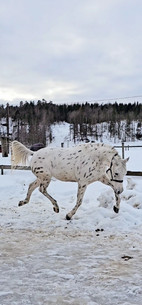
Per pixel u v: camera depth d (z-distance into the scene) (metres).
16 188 10.71
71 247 5.07
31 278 3.87
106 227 6.17
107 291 3.50
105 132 87.81
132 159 17.52
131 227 6.16
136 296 3.38
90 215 6.79
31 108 94.31
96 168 6.68
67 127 94.88
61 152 7.00
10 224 6.55
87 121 89.06
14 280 3.81
